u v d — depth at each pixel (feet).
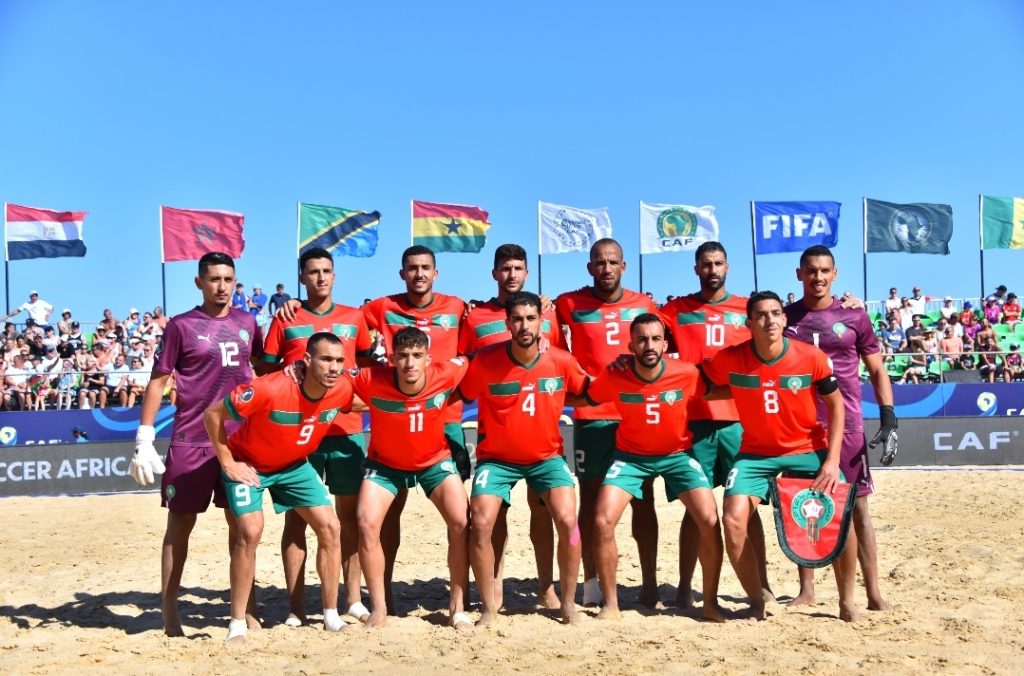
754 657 17.60
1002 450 50.96
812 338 22.11
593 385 21.44
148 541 34.81
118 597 25.46
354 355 23.43
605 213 65.92
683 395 20.98
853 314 22.30
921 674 16.42
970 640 18.62
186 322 21.29
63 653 19.25
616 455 21.74
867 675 16.38
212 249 61.93
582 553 23.18
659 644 18.60
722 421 23.15
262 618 23.02
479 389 21.18
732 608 23.22
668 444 21.21
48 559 31.71
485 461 21.50
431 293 24.00
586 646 18.56
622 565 28.60
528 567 28.78
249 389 19.43
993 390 51.85
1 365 56.95
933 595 22.84
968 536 30.94
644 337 20.15
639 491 21.44
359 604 22.39
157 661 18.39
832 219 64.44
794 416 20.71
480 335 23.56
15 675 17.63
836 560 20.62
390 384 20.33
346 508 22.68
